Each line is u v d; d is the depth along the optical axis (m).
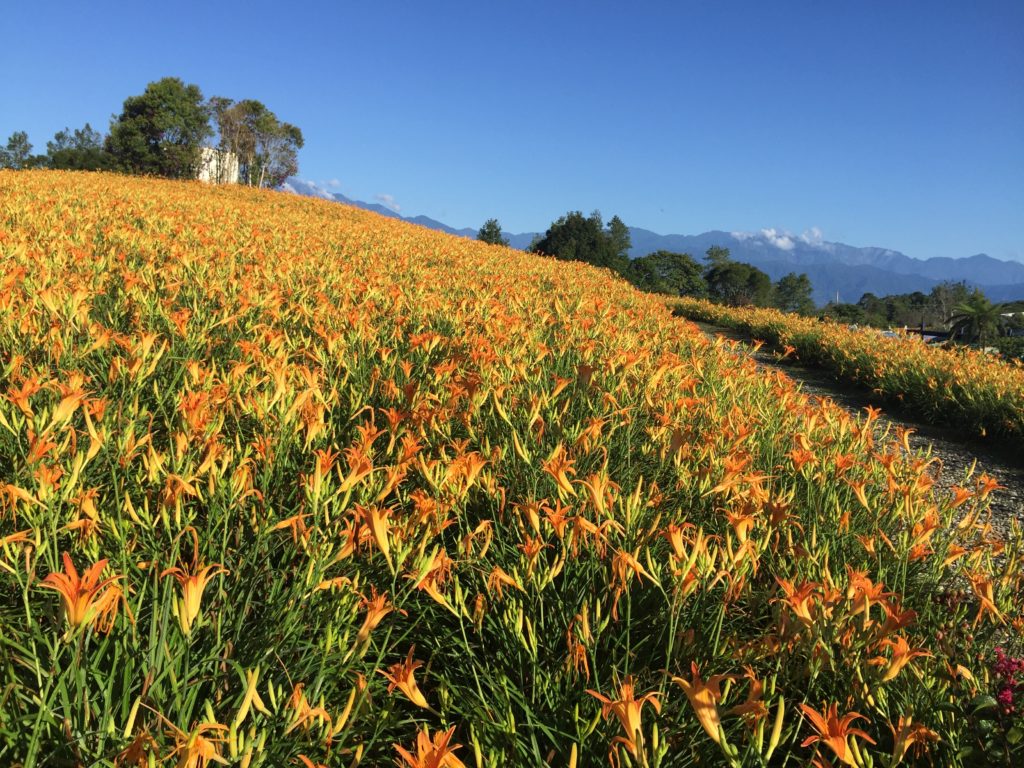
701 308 19.88
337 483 2.40
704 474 2.63
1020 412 6.84
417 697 1.36
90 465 2.27
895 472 3.05
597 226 61.78
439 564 1.75
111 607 1.40
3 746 1.29
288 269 6.43
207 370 2.90
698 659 1.83
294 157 49.62
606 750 1.53
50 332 3.12
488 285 8.31
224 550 1.86
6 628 1.59
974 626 2.03
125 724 1.29
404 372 3.62
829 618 1.68
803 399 4.38
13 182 15.34
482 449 2.73
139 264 6.27
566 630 1.92
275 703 1.38
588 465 2.96
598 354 5.34
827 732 1.17
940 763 1.62
